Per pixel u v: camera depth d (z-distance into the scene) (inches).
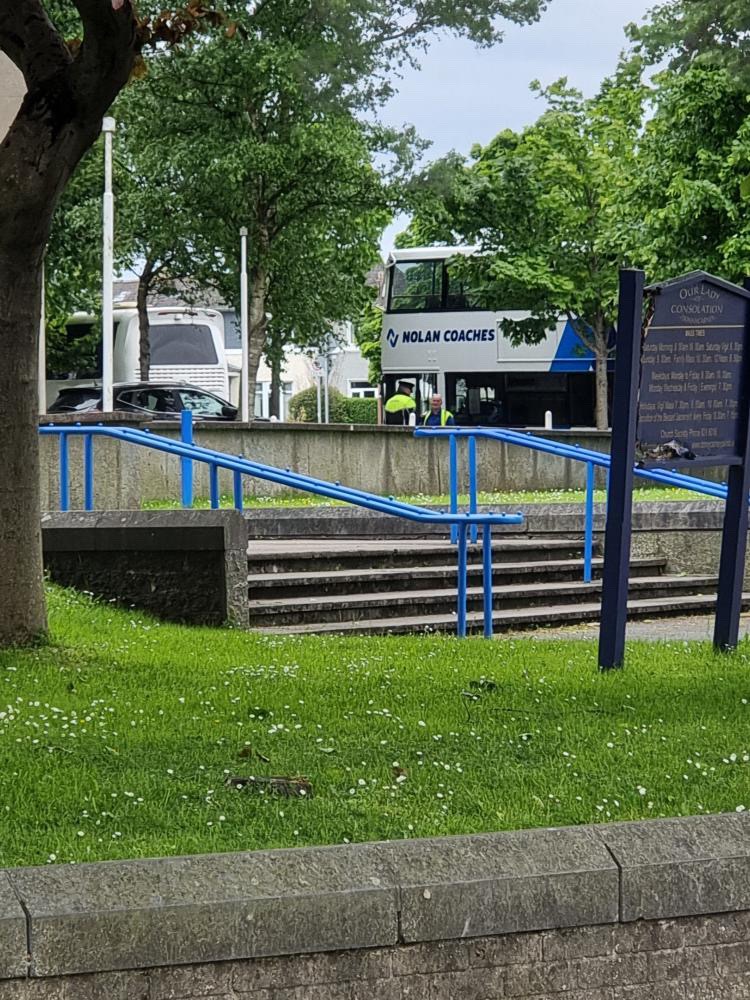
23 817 237.6
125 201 1711.4
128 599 494.6
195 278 1854.1
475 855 193.8
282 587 538.0
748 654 440.5
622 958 197.2
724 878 200.8
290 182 1722.4
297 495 957.2
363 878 187.2
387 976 187.0
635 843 200.4
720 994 201.6
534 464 1080.8
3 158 358.0
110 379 1256.2
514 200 1717.5
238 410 1563.7
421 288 1780.3
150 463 872.3
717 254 1524.4
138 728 303.4
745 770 279.3
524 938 193.0
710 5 1227.2
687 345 411.8
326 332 1910.7
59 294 1745.8
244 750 281.3
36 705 319.0
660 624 576.7
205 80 1596.9
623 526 403.9
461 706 334.6
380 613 539.5
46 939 173.3
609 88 1756.9
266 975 182.1
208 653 412.2
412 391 1772.9
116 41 349.7
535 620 556.1
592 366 1754.4
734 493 439.5
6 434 384.2
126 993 176.7
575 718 323.6
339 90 1589.6
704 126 1508.4
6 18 350.9
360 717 320.2
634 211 1577.3
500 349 1761.8
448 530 661.9
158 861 184.7
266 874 185.2
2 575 388.5
